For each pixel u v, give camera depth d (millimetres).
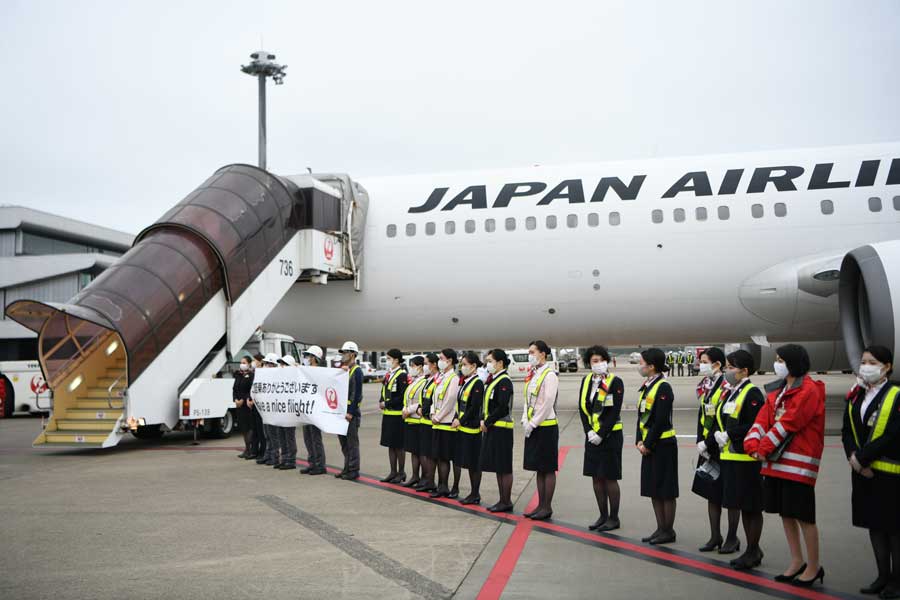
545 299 17094
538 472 7461
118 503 8414
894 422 4832
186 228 14141
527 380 7590
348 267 17375
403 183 18297
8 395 25125
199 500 8586
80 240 50250
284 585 5254
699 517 7551
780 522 7328
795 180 16328
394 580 5367
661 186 16859
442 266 17344
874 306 12383
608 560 5918
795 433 5242
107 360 14969
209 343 14234
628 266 16641
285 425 10758
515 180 17609
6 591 5168
